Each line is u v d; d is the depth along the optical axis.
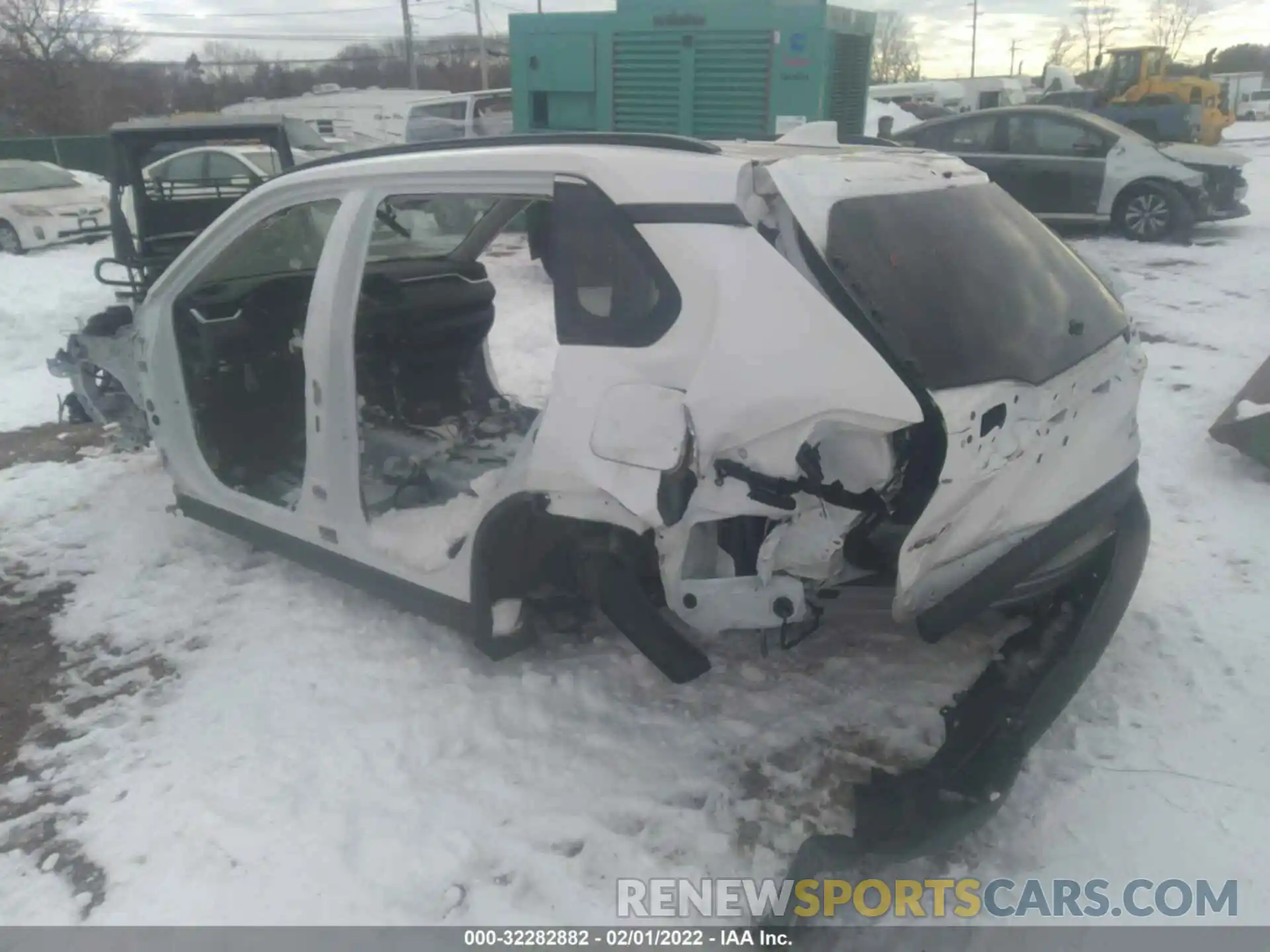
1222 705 3.18
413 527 3.65
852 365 2.47
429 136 13.70
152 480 5.39
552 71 10.88
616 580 2.93
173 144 5.39
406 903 2.59
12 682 3.63
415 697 3.39
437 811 2.88
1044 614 3.06
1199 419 5.61
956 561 2.63
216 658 3.70
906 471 2.55
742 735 3.15
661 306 2.70
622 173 2.78
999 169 12.61
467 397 4.86
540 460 2.85
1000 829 2.76
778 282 2.57
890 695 3.29
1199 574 3.96
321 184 3.61
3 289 10.23
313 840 2.78
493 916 2.55
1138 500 3.41
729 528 2.72
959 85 35.69
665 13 10.17
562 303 2.85
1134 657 3.44
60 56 40.25
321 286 3.51
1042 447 2.71
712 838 2.77
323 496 3.71
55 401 7.10
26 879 2.72
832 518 2.60
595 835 2.79
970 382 2.50
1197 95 20.69
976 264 2.82
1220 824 2.72
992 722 2.67
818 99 9.82
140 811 2.93
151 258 5.46
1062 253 3.29
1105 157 12.06
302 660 3.64
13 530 4.86
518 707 3.31
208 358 4.17
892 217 2.77
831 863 2.48
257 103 28.95
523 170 2.97
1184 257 10.93
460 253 4.75
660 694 3.36
